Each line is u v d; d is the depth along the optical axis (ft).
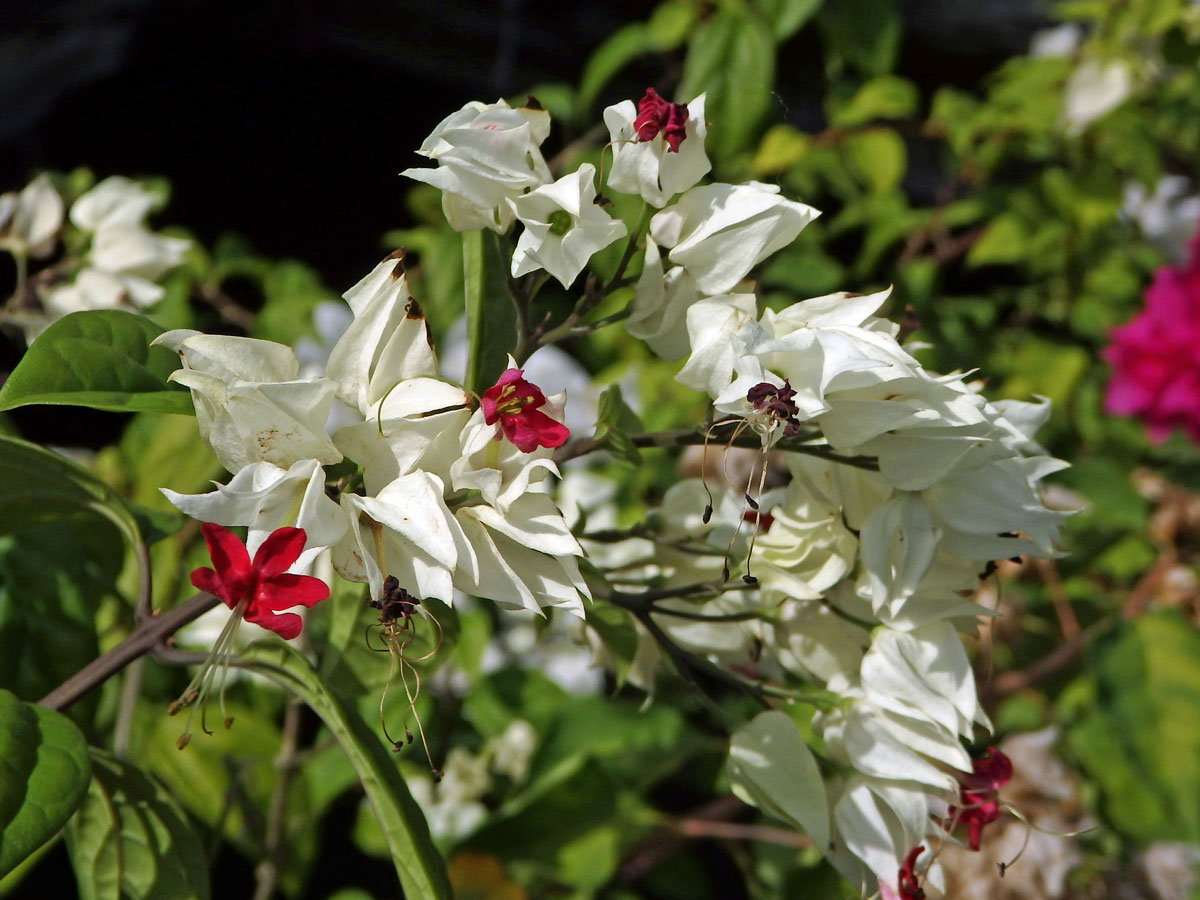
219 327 2.57
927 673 1.14
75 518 1.26
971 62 3.58
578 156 2.14
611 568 1.30
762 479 1.08
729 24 2.08
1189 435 2.35
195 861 1.27
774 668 1.30
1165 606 1.93
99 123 2.81
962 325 2.48
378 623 1.10
